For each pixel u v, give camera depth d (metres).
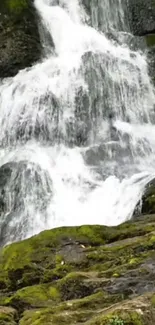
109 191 12.18
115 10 19.53
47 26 18.36
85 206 12.03
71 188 12.53
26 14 17.94
